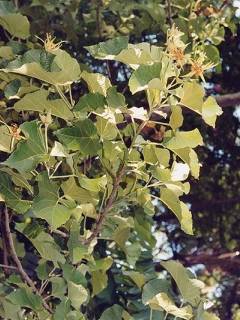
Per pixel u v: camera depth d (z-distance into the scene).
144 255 1.30
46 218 0.81
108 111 0.82
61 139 0.83
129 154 0.85
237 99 1.43
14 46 1.01
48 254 0.93
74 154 0.86
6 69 0.81
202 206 1.89
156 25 1.40
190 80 0.86
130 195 0.90
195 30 1.32
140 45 0.82
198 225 1.90
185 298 0.98
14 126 0.85
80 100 0.82
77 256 0.89
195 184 1.86
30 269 1.15
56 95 0.92
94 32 1.40
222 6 1.38
